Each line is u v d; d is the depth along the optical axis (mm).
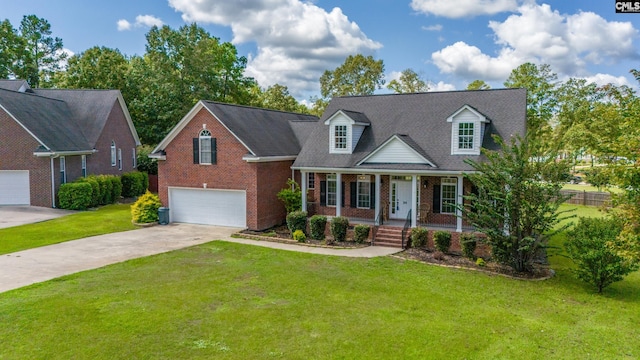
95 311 11805
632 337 11086
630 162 11914
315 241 21469
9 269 15766
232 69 55531
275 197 25594
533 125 41406
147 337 10359
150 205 25797
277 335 10641
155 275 15391
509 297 14008
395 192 23516
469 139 20734
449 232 19453
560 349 10336
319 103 63312
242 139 23828
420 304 13031
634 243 11281
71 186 29812
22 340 10008
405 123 23906
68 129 33781
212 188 25203
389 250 19828
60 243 20375
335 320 11641
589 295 14445
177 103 43750
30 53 52844
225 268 16469
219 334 10633
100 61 47344
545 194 16328
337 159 23406
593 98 36781
